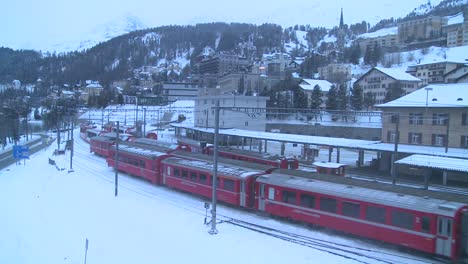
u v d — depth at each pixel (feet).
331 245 67.56
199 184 100.12
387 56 477.36
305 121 252.83
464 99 139.23
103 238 75.25
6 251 73.20
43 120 408.26
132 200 102.63
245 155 128.57
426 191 66.39
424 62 383.65
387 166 145.07
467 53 426.92
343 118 246.68
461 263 58.70
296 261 60.44
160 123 319.68
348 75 432.66
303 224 79.82
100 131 251.60
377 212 66.08
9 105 364.38
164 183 116.26
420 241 61.00
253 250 65.31
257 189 85.87
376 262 59.98
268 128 260.83
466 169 95.86
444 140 139.74
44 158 207.10
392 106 152.66
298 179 79.82
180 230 77.00
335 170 113.60
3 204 107.24
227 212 89.20
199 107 257.55
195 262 61.41
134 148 141.08
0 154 226.79
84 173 147.84
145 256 65.36
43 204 105.70
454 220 57.67
